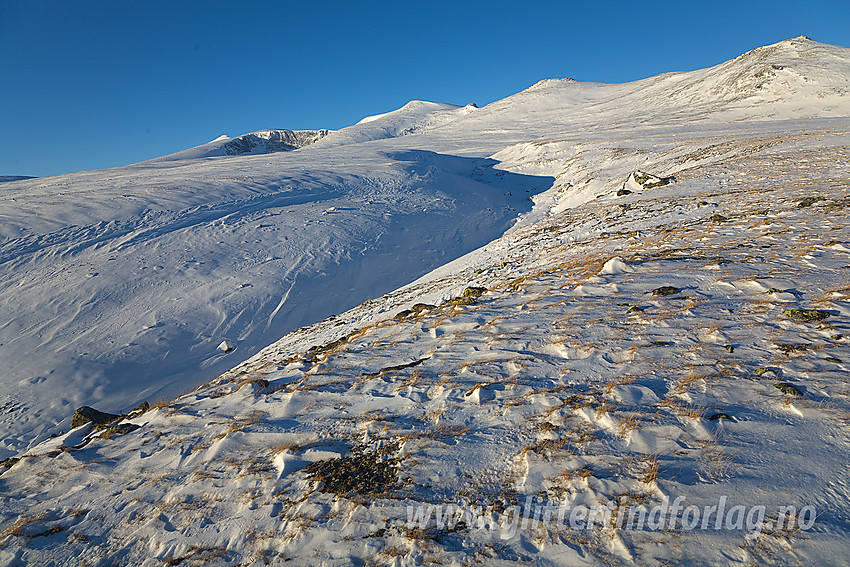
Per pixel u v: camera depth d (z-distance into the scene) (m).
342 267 25.59
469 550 3.49
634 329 6.91
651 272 9.63
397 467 4.68
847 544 2.89
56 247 25.05
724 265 9.04
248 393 7.42
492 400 5.68
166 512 4.64
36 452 7.18
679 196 20.75
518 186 55.66
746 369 5.25
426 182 50.97
